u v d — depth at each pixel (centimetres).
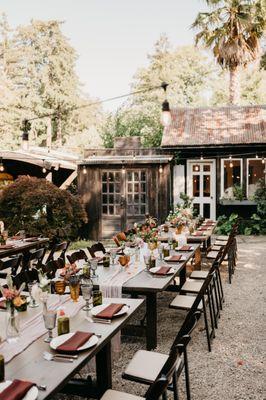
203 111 1541
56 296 374
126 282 429
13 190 1058
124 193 1262
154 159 1230
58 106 2989
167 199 1242
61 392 330
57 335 279
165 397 260
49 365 235
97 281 432
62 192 1088
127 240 667
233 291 662
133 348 446
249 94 2673
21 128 2675
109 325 297
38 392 206
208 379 374
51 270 471
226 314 552
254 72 2652
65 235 1139
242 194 1331
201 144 1320
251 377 377
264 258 930
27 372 228
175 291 611
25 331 289
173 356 238
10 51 3053
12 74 3036
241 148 1340
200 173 1374
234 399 340
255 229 1333
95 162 1246
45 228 1053
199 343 458
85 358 244
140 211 1260
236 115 1484
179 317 545
